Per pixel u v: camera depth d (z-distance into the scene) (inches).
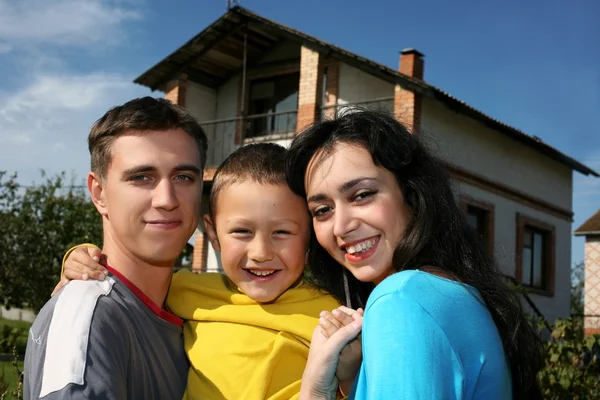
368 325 65.9
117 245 84.7
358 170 77.3
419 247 76.1
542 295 725.3
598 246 682.2
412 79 518.3
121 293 80.1
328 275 99.8
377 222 77.0
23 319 840.9
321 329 74.5
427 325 62.9
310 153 85.9
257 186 91.6
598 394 240.2
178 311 98.0
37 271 630.5
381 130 78.3
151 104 86.0
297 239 93.5
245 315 93.2
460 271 77.4
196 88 714.8
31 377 70.6
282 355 89.8
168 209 82.7
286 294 96.5
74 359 68.9
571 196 796.6
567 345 249.9
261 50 693.9
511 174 677.3
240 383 87.6
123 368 74.0
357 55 538.9
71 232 655.8
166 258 84.5
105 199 85.8
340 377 74.6
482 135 631.8
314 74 565.9
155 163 82.5
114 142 83.4
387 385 61.3
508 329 73.0
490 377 64.4
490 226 636.1
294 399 86.0
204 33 638.5
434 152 85.7
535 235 737.6
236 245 93.0
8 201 644.7
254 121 702.5
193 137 87.8
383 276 80.6
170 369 84.7
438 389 60.6
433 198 79.1
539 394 79.4
